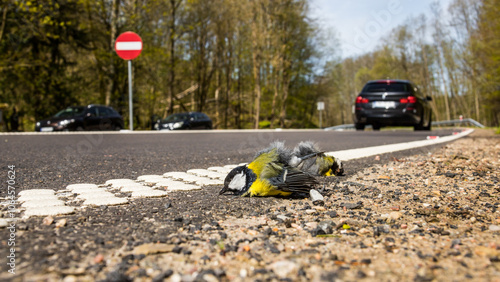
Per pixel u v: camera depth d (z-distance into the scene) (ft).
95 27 92.48
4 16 79.97
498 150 23.15
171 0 99.96
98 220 8.06
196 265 5.90
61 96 95.25
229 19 121.90
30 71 90.79
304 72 145.89
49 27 87.10
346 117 242.58
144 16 91.76
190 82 144.46
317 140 32.22
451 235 7.62
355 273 5.66
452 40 151.23
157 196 10.55
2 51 86.17
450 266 5.94
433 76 177.06
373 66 160.25
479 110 176.45
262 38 122.01
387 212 9.52
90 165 16.55
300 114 166.40
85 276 5.34
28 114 95.40
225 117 143.33
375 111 48.85
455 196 11.21
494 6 71.51
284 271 5.68
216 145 27.32
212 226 7.96
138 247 6.48
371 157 19.88
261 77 146.30
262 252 6.54
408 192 11.73
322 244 7.02
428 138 33.96
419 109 49.26
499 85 82.99
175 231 7.54
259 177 10.47
